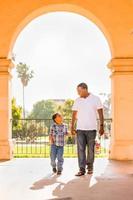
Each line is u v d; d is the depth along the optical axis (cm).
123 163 1088
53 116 918
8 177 852
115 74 1203
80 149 880
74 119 900
